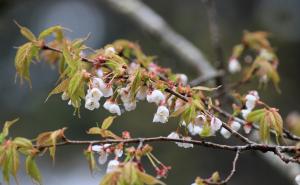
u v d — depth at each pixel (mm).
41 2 19016
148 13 9617
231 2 17609
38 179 4051
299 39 16234
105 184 3391
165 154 14469
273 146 4121
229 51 15688
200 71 8828
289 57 15227
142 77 3975
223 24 16891
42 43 4406
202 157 14656
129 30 18531
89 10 19922
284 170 7285
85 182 15242
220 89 6984
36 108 15602
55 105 15500
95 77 3920
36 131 15383
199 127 4117
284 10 17141
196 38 16141
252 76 6363
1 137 4027
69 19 19797
